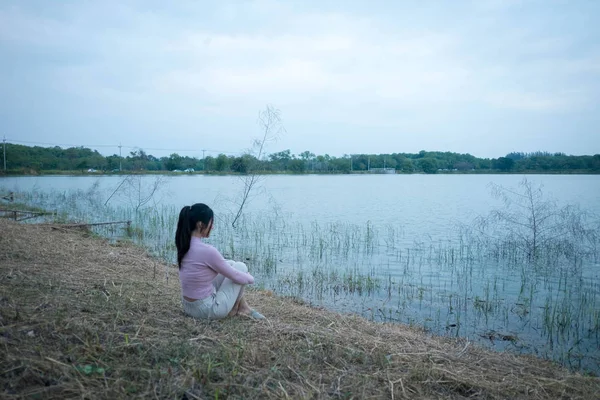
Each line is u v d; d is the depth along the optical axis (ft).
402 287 32.35
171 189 134.72
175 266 31.78
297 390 11.98
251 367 13.04
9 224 35.09
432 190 159.43
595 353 21.02
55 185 134.51
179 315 17.19
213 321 16.75
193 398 11.01
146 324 15.57
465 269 38.14
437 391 13.46
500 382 14.62
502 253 45.42
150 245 43.21
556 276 36.42
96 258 27.22
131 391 10.94
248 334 15.71
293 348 14.94
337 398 12.01
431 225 66.54
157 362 12.63
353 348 15.58
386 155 387.14
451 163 386.73
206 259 16.42
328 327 18.24
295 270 37.04
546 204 72.08
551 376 16.06
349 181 236.63
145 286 21.39
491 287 32.86
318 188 169.48
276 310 20.94
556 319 25.57
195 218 16.52
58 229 40.06
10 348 11.94
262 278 34.06
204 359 13.07
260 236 53.31
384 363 14.55
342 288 31.73
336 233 54.85
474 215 79.15
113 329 14.44
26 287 17.67
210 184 174.29
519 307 28.02
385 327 20.93
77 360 11.96
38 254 24.73
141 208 79.56
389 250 47.14
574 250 45.42
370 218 75.56
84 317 15.03
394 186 187.21
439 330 23.68
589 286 33.27
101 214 69.77
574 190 142.10
